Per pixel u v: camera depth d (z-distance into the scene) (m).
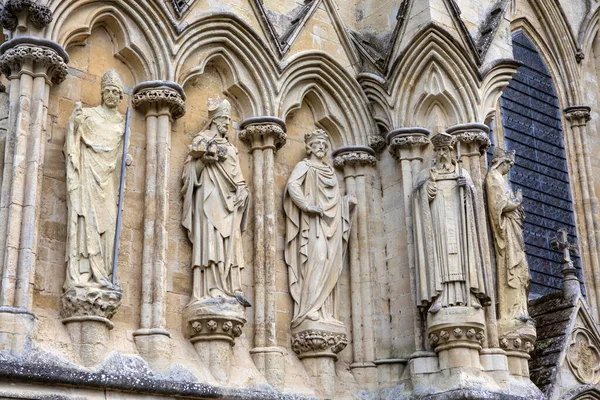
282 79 18.28
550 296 20.83
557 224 23.45
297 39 18.80
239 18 17.80
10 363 13.23
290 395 16.30
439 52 18.70
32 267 14.13
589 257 23.58
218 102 17.75
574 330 19.84
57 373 13.64
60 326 14.46
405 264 18.22
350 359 17.98
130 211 15.91
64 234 15.00
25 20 15.06
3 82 15.62
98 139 15.26
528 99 24.22
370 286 18.34
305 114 19.14
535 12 25.12
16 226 14.15
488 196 18.88
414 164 18.56
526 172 23.31
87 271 14.67
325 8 19.52
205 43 17.45
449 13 19.09
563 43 25.17
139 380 14.48
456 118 18.61
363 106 19.34
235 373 16.03
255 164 17.73
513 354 18.11
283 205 18.02
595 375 19.89
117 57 16.64
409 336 17.80
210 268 16.17
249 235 17.31
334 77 19.20
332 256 17.75
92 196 14.94
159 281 15.53
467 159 18.53
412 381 17.30
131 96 16.56
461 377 16.75
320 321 17.22
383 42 19.83
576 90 24.94
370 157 19.05
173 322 15.91
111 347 14.76
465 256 17.30
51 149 15.27
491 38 19.55
